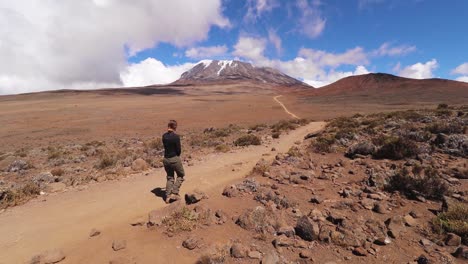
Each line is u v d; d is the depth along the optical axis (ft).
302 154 39.99
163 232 17.49
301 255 14.44
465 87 378.73
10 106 413.80
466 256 13.88
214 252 14.84
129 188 28.78
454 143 35.24
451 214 17.66
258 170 31.24
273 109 282.56
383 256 14.29
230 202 21.86
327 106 286.25
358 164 32.58
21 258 15.67
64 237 17.99
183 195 25.03
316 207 20.54
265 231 16.98
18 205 24.77
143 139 107.45
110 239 17.20
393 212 19.38
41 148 97.91
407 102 278.05
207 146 61.46
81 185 30.83
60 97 619.67
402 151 33.30
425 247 14.94
